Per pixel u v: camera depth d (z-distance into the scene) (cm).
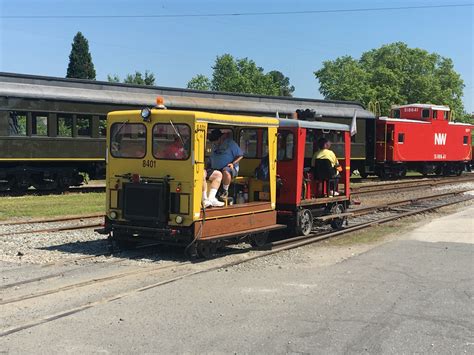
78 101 2052
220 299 653
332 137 1284
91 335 529
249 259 893
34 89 1953
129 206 896
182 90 2427
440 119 3722
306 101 2956
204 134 866
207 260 883
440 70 7794
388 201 1997
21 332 536
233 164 957
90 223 1302
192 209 851
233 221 927
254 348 501
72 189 2236
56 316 583
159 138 877
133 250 955
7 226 1219
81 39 7294
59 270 800
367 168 3297
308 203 1138
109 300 643
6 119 1888
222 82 8362
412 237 1130
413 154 3494
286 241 1072
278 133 1116
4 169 1950
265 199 1029
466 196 2239
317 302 646
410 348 506
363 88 7188
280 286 717
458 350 503
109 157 923
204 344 509
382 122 3319
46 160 1981
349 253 973
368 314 602
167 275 774
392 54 7625
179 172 859
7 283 722
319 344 512
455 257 918
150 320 574
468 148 4041
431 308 627
